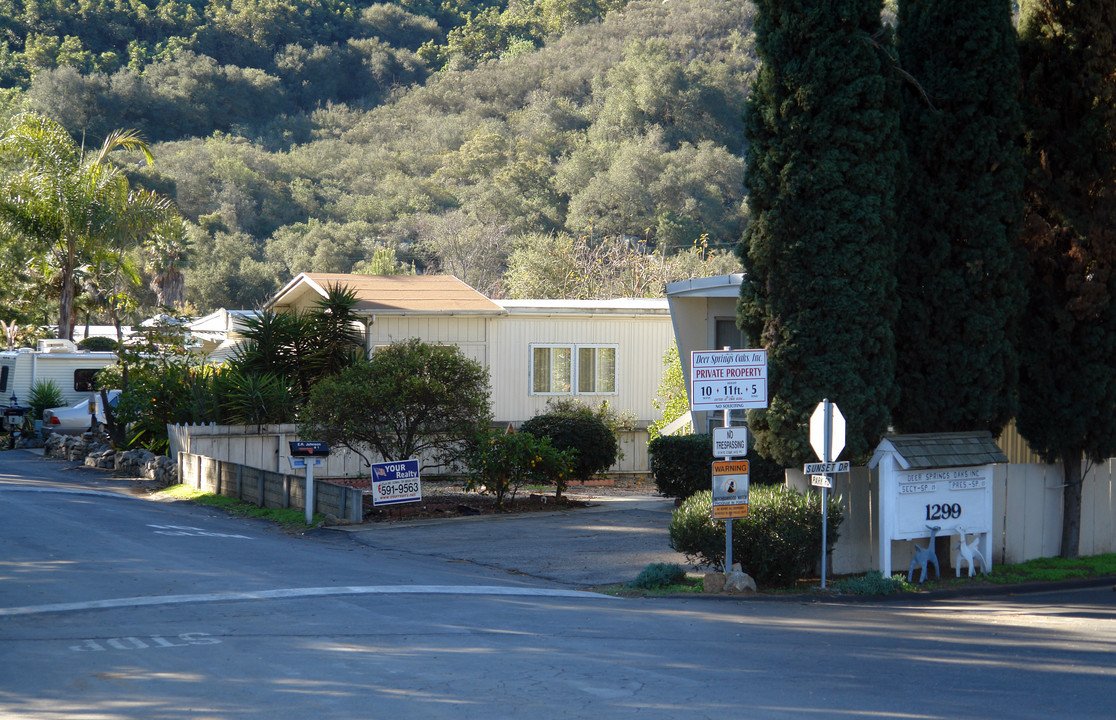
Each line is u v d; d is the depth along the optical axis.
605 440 23.17
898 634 11.01
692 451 20.41
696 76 106.00
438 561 15.87
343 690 8.11
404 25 159.25
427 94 137.12
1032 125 16.59
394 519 20.05
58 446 32.09
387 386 20.17
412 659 9.16
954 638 10.88
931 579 14.94
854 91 14.12
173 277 51.88
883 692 8.42
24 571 13.21
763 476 18.70
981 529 15.38
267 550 16.12
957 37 15.42
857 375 14.29
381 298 28.22
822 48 14.15
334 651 9.40
